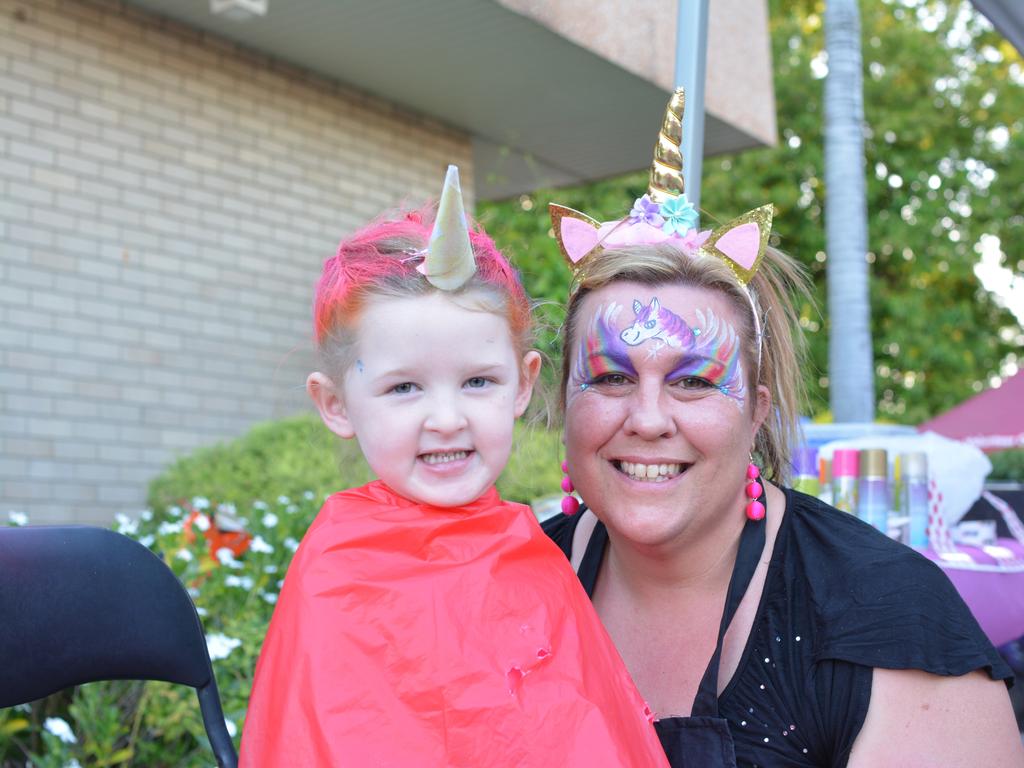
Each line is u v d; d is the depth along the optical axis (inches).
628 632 75.8
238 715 114.1
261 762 56.9
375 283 61.6
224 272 226.5
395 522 61.5
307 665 57.3
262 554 135.3
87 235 204.8
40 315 197.9
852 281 249.8
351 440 76.6
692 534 71.5
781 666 68.0
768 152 544.1
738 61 258.5
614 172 314.2
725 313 71.6
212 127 224.5
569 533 83.8
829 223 253.8
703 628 73.0
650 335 69.6
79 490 202.5
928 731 62.8
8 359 193.6
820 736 66.6
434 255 59.4
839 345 251.0
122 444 209.2
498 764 56.2
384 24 211.6
